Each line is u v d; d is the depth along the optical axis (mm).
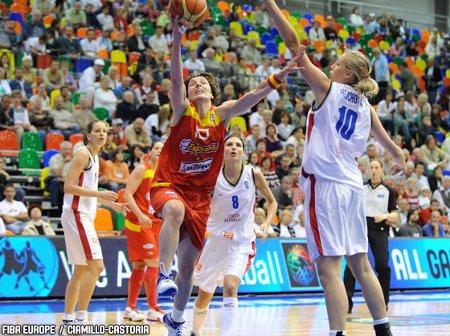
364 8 33000
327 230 5457
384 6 32750
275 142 17641
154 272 9219
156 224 9328
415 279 14945
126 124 17328
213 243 7453
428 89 26562
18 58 18422
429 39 29781
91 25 21609
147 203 9328
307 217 5582
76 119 16875
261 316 10016
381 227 10789
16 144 15953
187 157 6008
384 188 10859
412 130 21500
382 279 10742
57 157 14688
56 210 15117
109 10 22469
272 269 13594
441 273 15375
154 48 21500
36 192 15406
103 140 8180
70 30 19781
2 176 14086
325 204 5480
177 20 5738
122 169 15125
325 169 5516
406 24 31875
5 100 16078
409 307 11734
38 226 12648
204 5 5789
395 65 26719
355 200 5586
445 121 23453
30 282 11555
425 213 16609
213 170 6164
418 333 8102
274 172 15859
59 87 17844
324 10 31766
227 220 7422
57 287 11742
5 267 11414
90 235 7996
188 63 20234
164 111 17188
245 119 19281
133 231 9227
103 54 20172
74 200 7992
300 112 19859
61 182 14406
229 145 7445
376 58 24016
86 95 17672
